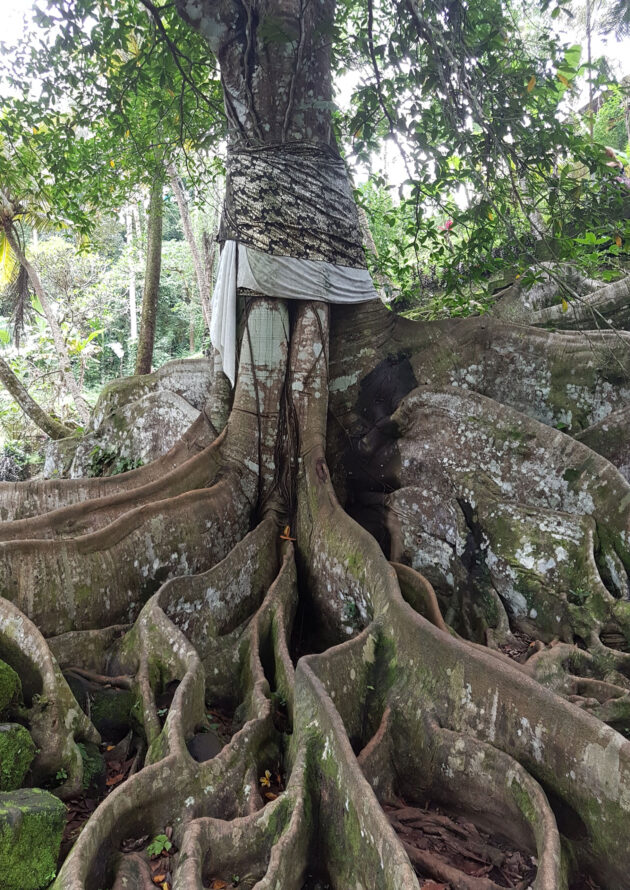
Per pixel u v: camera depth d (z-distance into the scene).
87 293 24.55
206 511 6.36
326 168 7.02
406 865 2.86
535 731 3.83
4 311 26.00
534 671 4.89
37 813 3.30
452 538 6.42
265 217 6.82
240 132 6.96
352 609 5.77
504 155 6.54
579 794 3.58
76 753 4.11
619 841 3.37
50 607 5.20
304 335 7.04
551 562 5.86
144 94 9.50
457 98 6.17
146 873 3.29
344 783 3.50
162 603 5.25
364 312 7.51
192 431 7.34
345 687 4.45
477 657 4.19
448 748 4.08
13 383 14.94
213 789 3.80
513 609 5.98
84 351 23.08
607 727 3.58
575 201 7.22
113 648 5.24
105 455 9.68
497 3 6.62
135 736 4.55
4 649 4.56
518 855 3.65
